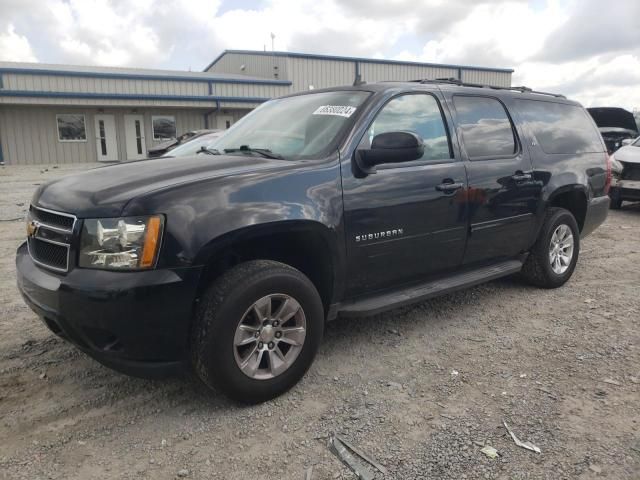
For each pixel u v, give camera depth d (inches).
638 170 391.5
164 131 1016.9
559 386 129.9
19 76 865.5
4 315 175.0
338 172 132.7
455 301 194.1
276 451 105.1
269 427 113.3
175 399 124.8
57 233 114.0
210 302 112.7
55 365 140.8
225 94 1042.1
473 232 167.2
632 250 275.6
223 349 112.9
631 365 140.9
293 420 116.0
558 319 175.6
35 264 122.0
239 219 113.7
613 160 404.8
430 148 157.2
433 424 113.9
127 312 104.7
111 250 106.1
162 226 107.2
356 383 132.3
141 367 110.9
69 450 105.1
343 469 99.6
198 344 112.4
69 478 96.9
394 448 105.5
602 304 189.9
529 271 202.8
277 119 162.6
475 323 172.4
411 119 154.1
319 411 119.6
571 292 204.2
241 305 114.1
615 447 105.1
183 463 101.4
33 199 134.0
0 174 711.7
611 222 360.5
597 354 147.9
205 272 116.3
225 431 112.0
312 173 128.3
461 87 176.2
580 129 220.7
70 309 107.4
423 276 159.2
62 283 108.2
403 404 122.2
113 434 110.7
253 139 157.4
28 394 126.0
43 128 920.3
